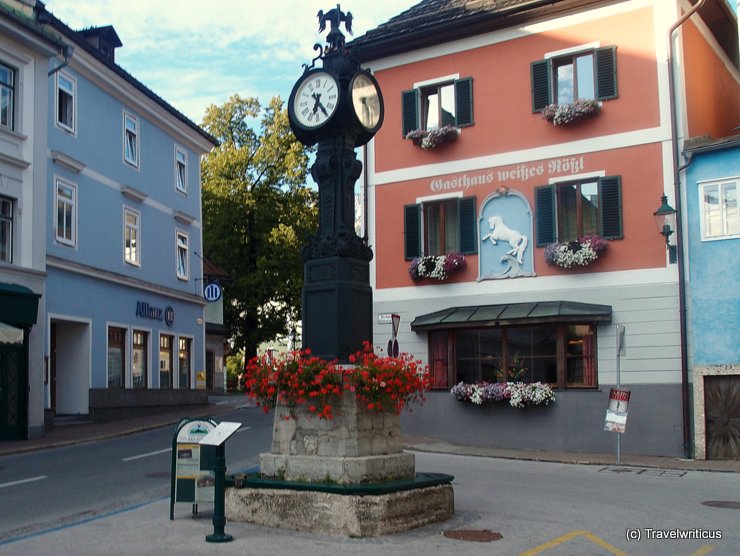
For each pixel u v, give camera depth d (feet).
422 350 72.90
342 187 32.83
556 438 65.87
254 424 81.30
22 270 71.10
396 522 29.63
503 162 71.46
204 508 35.14
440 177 74.28
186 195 115.34
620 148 66.74
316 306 32.17
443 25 73.56
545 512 35.22
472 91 73.41
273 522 30.35
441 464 56.44
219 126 160.76
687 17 64.80
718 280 61.72
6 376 68.18
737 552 28.48
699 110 69.67
